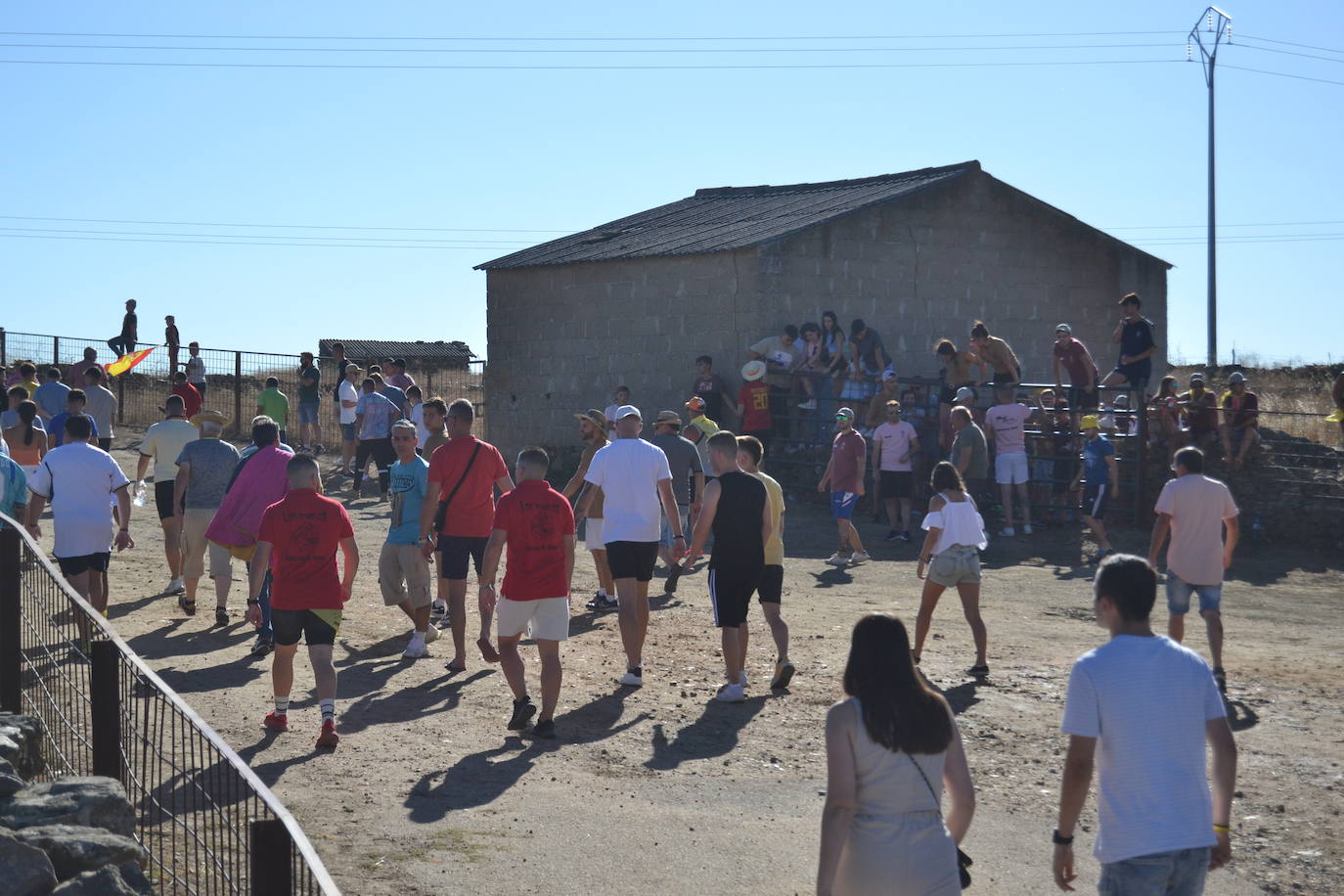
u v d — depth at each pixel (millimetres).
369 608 12391
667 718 8727
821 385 21672
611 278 25047
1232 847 6586
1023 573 15484
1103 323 26094
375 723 8320
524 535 8156
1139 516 18562
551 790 7102
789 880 5895
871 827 3805
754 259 22469
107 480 10344
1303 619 13391
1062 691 9688
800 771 7602
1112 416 19297
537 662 10289
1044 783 7562
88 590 10242
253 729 7996
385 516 19062
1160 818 4074
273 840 3297
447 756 7672
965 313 24578
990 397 23531
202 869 5480
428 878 5734
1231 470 18969
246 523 10008
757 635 11586
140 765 6844
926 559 10148
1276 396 30047
